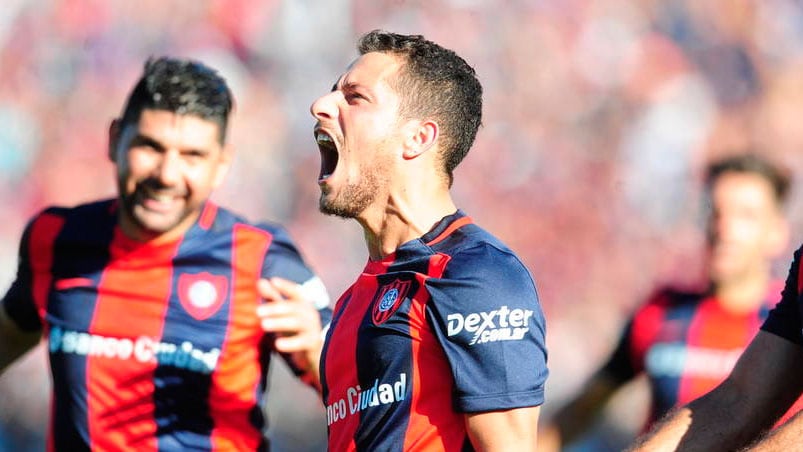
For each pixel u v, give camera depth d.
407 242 10.66
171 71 14.01
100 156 39.84
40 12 40.91
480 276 9.95
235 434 14.48
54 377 14.64
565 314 38.91
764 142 43.38
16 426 32.94
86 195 39.31
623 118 42.44
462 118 10.94
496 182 40.69
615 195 41.16
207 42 41.31
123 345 14.36
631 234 40.62
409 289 10.23
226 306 14.49
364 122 10.70
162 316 14.37
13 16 40.69
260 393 14.74
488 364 9.73
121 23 41.31
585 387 19.38
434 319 9.95
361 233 38.19
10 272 37.38
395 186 10.76
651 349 19.20
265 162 39.34
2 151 38.81
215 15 41.59
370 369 10.29
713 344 18.97
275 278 14.28
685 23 44.75
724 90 44.09
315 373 14.12
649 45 44.00
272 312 13.71
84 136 39.94
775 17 45.53
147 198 14.08
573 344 37.69
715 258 18.92
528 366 9.81
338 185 10.82
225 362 14.40
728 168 18.89
